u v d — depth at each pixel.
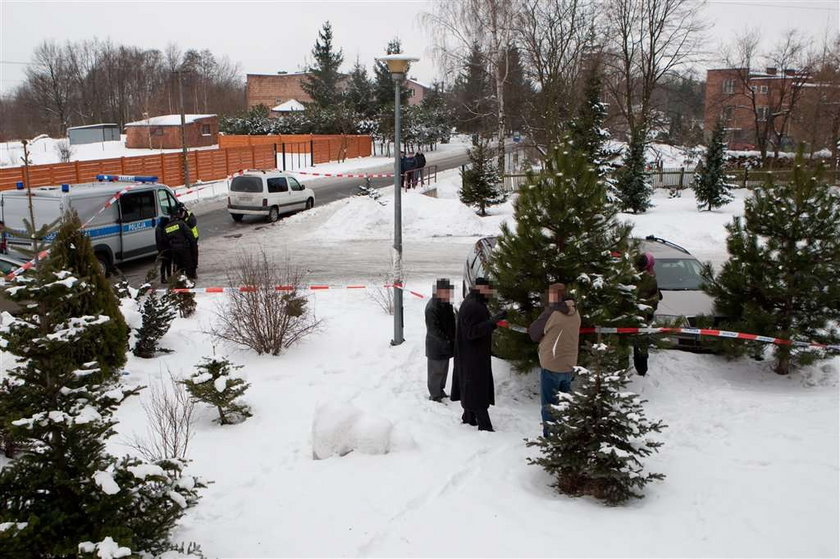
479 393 7.36
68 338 4.21
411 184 33.28
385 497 5.68
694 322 10.20
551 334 7.02
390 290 12.66
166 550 4.51
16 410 4.12
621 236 8.38
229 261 18.30
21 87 83.50
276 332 9.68
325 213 26.83
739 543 4.80
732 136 63.16
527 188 8.45
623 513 5.42
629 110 37.62
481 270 10.98
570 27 33.75
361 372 9.10
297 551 4.82
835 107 40.03
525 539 4.97
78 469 4.12
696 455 6.60
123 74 86.62
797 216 8.67
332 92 66.94
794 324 8.93
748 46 47.94
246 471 6.20
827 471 5.91
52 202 14.50
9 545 3.69
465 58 32.88
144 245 16.66
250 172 25.47
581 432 5.71
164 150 53.56
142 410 7.62
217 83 101.38
